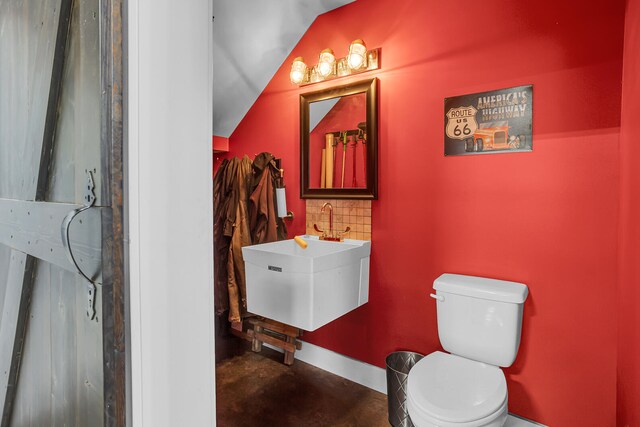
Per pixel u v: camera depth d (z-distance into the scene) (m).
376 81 2.12
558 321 1.60
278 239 2.53
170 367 0.77
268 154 2.50
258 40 2.39
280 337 2.62
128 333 0.72
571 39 1.55
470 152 1.82
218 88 2.62
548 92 1.61
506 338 1.57
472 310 1.64
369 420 1.88
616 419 1.45
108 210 0.68
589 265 1.52
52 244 0.90
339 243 2.22
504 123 1.72
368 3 2.17
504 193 1.72
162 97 0.73
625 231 1.31
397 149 2.08
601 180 1.49
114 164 0.69
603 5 1.48
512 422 1.70
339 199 2.31
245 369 2.41
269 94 2.68
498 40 1.73
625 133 1.34
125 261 0.71
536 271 1.65
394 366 2.00
